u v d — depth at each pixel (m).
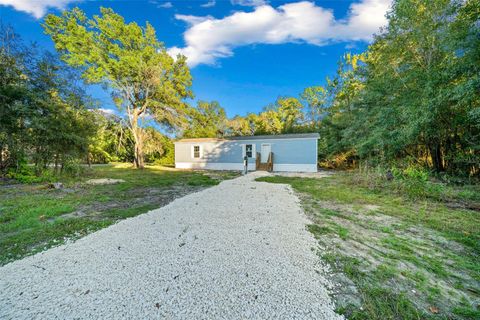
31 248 2.62
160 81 15.01
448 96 5.72
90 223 3.51
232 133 27.67
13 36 7.75
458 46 5.27
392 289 1.84
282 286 1.85
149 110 16.38
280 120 26.80
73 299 1.67
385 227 3.33
